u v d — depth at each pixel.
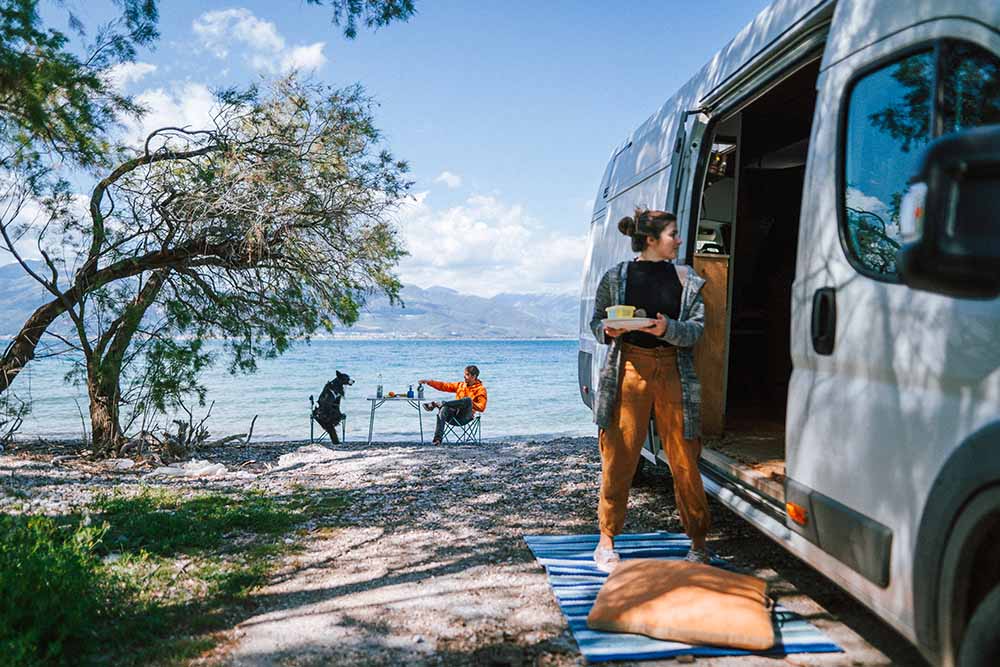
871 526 2.76
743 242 7.58
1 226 9.49
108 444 10.46
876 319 2.87
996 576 2.30
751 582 3.91
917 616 2.50
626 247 6.54
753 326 7.62
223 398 31.81
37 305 10.54
